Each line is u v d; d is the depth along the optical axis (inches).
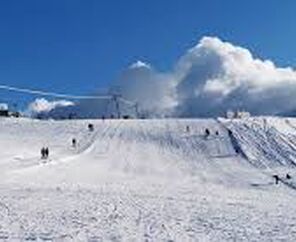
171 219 1189.7
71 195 1622.8
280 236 1026.1
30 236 891.4
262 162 3710.6
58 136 4483.3
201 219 1218.0
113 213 1232.2
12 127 4790.8
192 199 1731.1
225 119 5049.2
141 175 3083.2
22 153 3673.7
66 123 5009.8
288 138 4372.5
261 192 2450.8
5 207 1248.2
